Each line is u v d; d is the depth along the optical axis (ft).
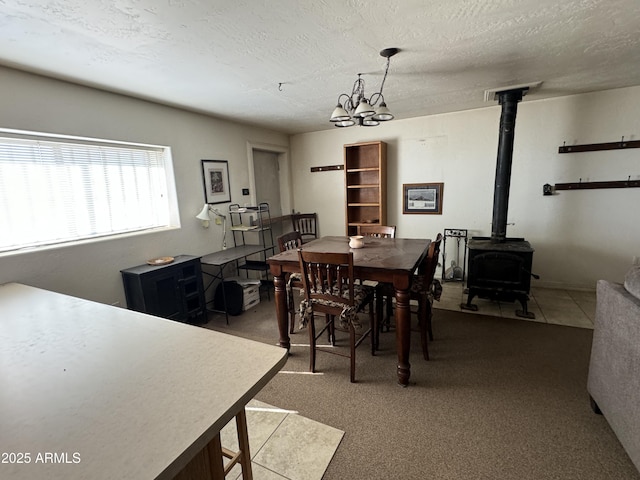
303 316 7.52
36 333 4.04
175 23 5.47
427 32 6.21
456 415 6.05
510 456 5.08
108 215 9.51
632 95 10.64
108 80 8.00
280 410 6.35
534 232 12.68
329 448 5.38
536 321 9.93
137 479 1.86
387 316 9.89
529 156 12.32
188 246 11.53
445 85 9.63
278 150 16.43
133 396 2.64
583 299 11.43
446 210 14.19
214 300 12.17
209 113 11.91
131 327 4.15
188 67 7.43
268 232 16.38
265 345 3.47
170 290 9.72
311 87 9.32
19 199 7.63
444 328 9.71
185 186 11.39
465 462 5.00
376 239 10.44
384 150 14.55
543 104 11.84
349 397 6.69
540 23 5.98
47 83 7.62
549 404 6.25
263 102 10.74
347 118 7.99
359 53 7.07
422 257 8.12
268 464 5.09
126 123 9.41
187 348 3.47
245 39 6.19
